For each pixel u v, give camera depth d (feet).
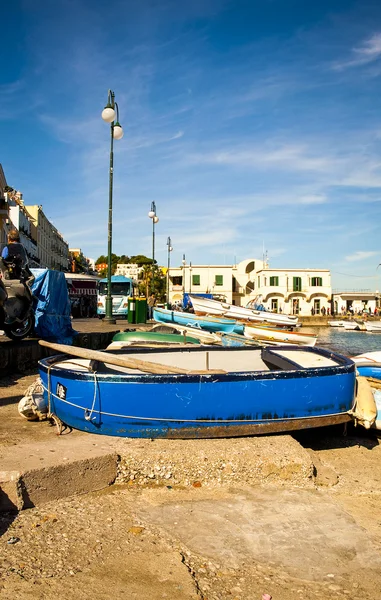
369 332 189.67
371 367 24.23
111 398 16.29
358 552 11.46
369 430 22.12
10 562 10.08
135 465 14.58
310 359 22.30
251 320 111.65
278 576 10.39
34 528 11.60
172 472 14.69
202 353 24.72
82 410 16.65
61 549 10.78
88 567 10.17
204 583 10.00
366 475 16.89
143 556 10.74
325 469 16.84
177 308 152.46
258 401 16.71
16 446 14.79
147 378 16.08
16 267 32.30
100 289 106.93
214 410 16.34
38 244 215.51
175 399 16.14
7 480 12.39
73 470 13.53
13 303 30.81
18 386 25.66
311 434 21.91
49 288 35.99
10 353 28.45
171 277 255.91
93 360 18.86
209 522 12.59
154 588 9.58
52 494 13.16
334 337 161.79
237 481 14.90
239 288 264.11
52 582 9.53
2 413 19.93
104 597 9.20
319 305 247.09
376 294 286.05
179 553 11.00
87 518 12.36
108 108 60.23
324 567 10.79
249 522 12.67
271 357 21.93
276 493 14.56
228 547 11.43
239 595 9.66
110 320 67.92
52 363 19.95
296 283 244.63
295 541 11.84
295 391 17.13
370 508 14.05
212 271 249.34
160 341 36.19
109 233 65.26
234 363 24.98
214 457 14.89
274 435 17.43
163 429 16.21
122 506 13.24
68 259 337.11
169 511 13.12
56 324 37.40
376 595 9.85
